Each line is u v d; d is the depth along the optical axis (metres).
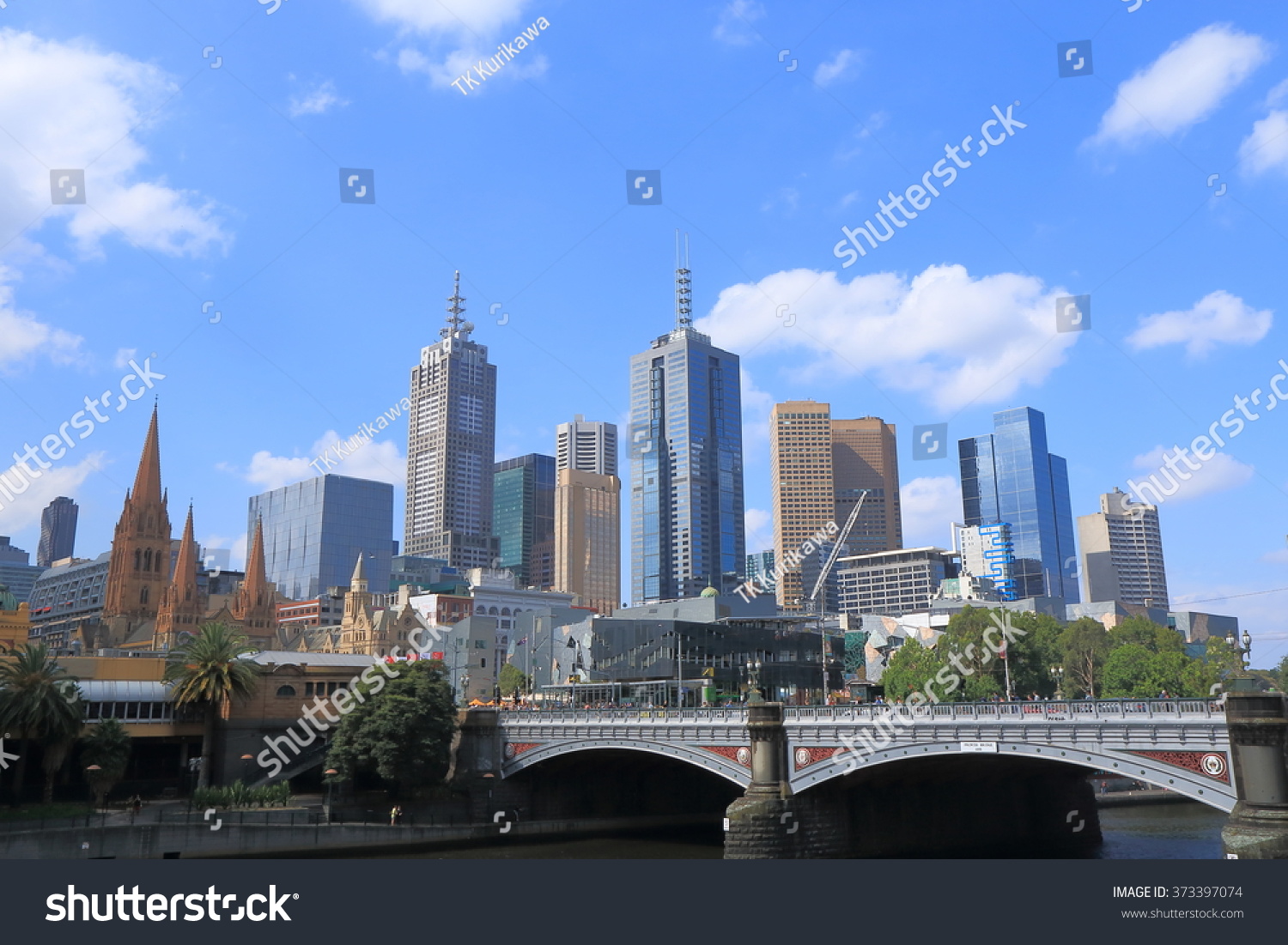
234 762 102.31
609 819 106.75
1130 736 59.84
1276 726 53.59
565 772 106.12
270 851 84.62
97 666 104.62
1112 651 154.88
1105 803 126.25
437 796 99.06
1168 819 114.12
